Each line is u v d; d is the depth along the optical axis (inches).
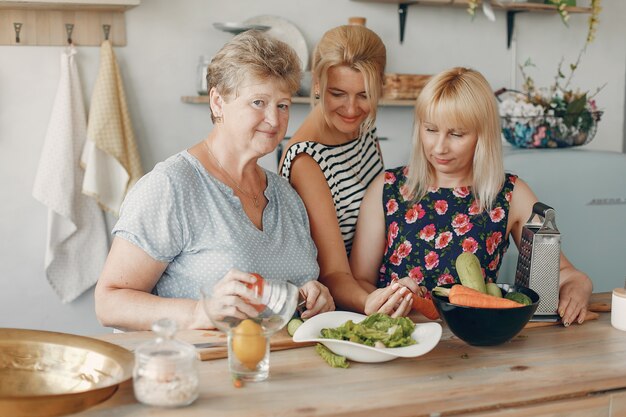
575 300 76.9
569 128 133.1
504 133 136.1
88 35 138.4
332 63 83.1
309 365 61.4
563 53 172.2
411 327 65.2
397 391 56.4
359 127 91.2
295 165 85.4
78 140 138.6
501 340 65.4
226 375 58.9
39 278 141.6
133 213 71.5
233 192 75.2
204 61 140.5
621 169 129.3
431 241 85.1
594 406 59.3
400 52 159.0
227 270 72.9
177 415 51.6
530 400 57.4
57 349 60.7
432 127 82.1
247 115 72.2
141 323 69.4
